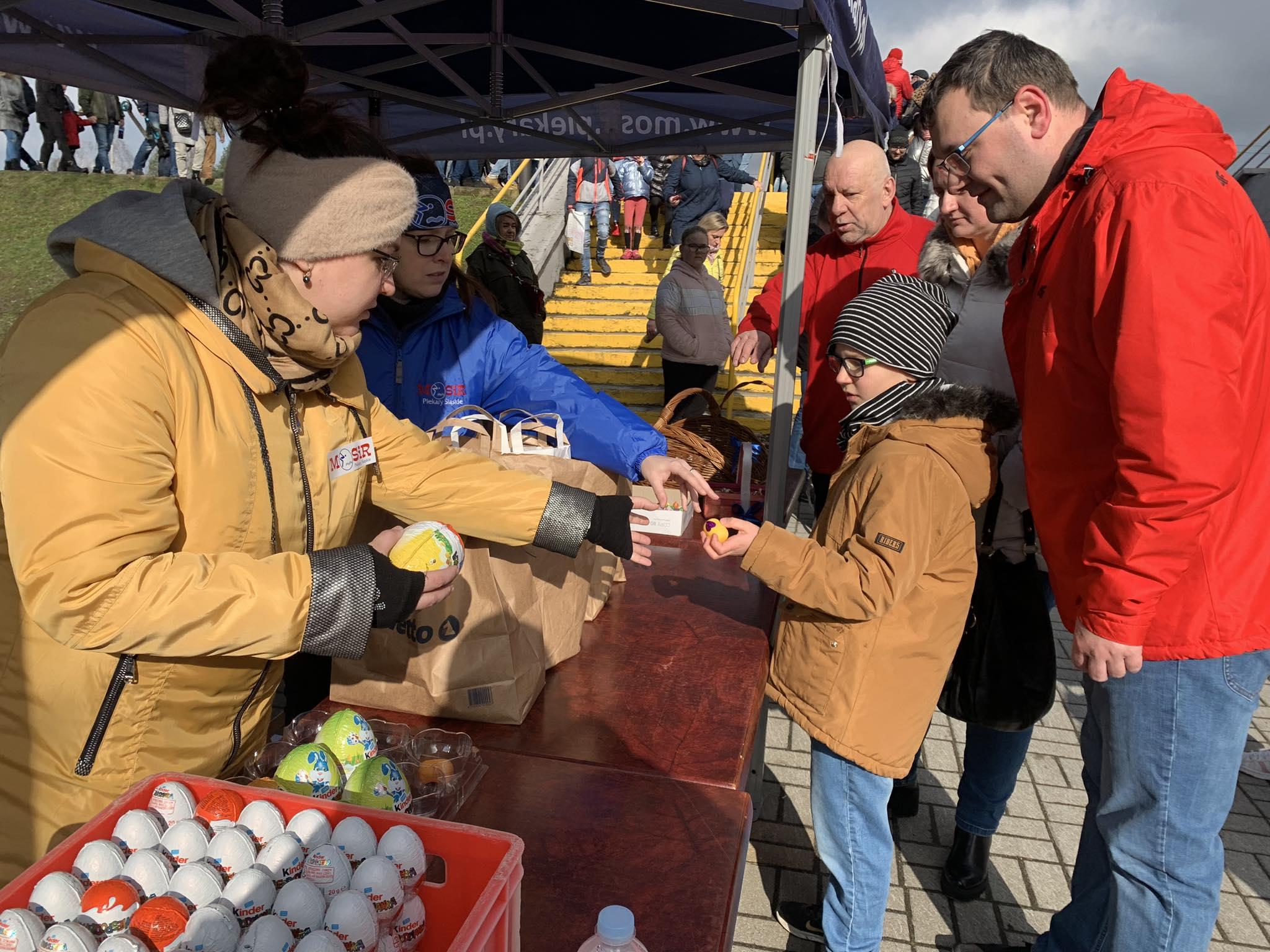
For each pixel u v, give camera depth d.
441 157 5.27
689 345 6.81
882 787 1.97
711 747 1.59
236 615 1.06
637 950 0.96
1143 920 1.82
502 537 1.65
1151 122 1.64
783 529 1.91
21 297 9.87
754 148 4.96
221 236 1.16
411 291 2.31
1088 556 1.65
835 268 3.62
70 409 1.01
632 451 2.21
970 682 2.24
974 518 2.14
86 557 0.99
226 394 1.17
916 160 8.27
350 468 1.41
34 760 1.19
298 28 3.11
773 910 2.64
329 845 0.92
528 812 1.38
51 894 0.82
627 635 2.06
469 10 3.67
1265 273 1.63
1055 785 3.42
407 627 1.63
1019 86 1.75
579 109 4.94
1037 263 1.82
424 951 0.96
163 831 0.96
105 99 12.55
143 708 1.19
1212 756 1.71
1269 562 1.68
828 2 2.33
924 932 2.60
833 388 3.65
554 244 10.88
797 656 2.01
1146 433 1.52
